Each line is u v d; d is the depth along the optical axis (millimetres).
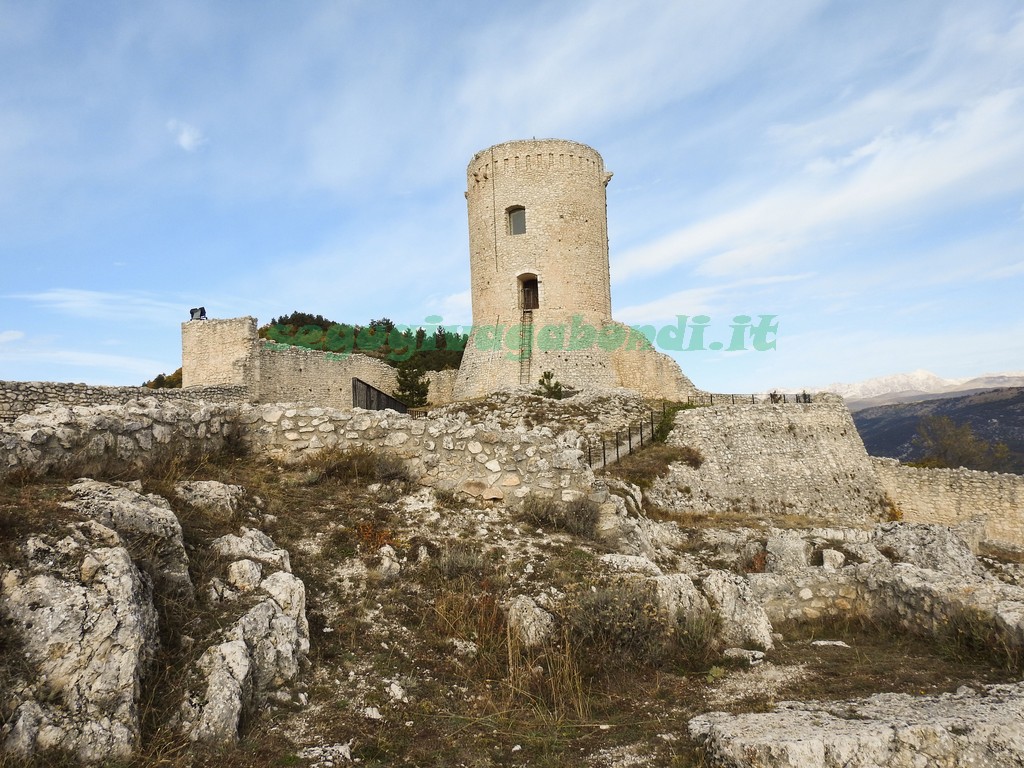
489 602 6988
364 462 10023
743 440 25547
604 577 7664
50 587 4594
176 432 8859
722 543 15594
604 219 40188
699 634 6957
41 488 6008
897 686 6172
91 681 4320
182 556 5895
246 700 4902
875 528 17516
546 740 5055
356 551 7750
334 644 6098
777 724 4875
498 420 27797
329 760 4523
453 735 5098
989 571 17062
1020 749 4707
